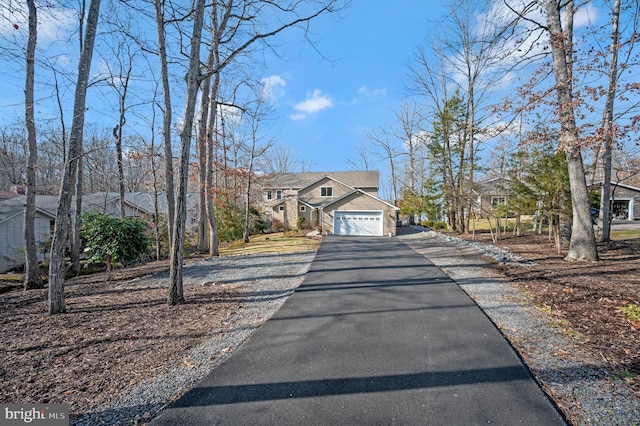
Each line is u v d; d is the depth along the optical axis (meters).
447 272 8.75
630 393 2.89
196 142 14.28
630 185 26.22
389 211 22.39
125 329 4.88
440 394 2.92
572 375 3.22
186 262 12.06
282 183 32.66
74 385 3.21
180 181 6.30
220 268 10.61
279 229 29.94
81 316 5.61
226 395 2.98
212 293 7.23
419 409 2.70
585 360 3.53
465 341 4.14
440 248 14.16
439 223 27.78
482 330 4.51
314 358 3.74
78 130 6.05
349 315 5.36
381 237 21.00
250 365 3.59
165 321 5.26
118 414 2.71
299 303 6.18
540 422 2.52
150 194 21.92
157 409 2.78
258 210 27.55
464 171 19.42
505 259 9.95
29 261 9.05
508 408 2.70
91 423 2.60
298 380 3.23
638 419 2.54
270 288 7.62
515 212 13.41
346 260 11.37
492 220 24.84
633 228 18.19
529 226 20.62
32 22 8.92
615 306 5.16
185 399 2.93
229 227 20.62
